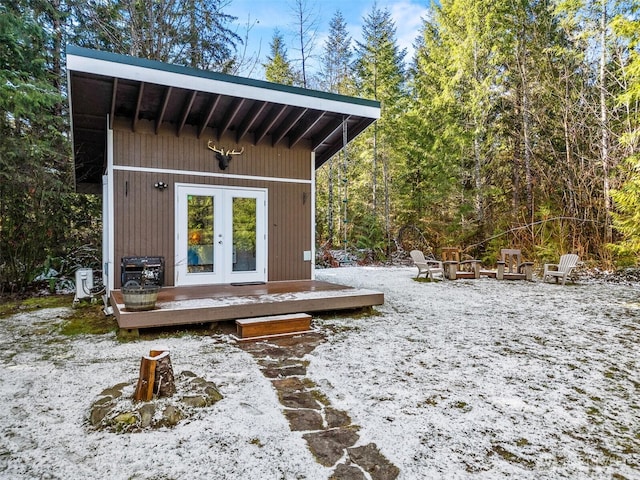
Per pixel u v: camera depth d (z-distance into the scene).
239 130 6.62
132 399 2.52
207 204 6.53
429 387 2.96
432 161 14.55
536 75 12.14
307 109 6.11
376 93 15.20
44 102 7.01
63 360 3.47
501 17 11.87
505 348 3.97
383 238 15.44
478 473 1.89
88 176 8.72
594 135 11.36
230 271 6.70
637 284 8.66
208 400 2.61
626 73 8.89
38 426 2.30
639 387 3.00
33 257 7.73
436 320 5.20
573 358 3.68
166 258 6.20
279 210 7.14
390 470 1.91
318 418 2.44
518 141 13.15
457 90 13.48
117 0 9.82
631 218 9.12
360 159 16.61
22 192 7.44
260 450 2.07
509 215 12.63
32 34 7.71
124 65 4.70
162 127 6.19
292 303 4.90
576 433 2.30
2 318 5.29
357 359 3.57
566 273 8.58
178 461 1.96
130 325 4.06
